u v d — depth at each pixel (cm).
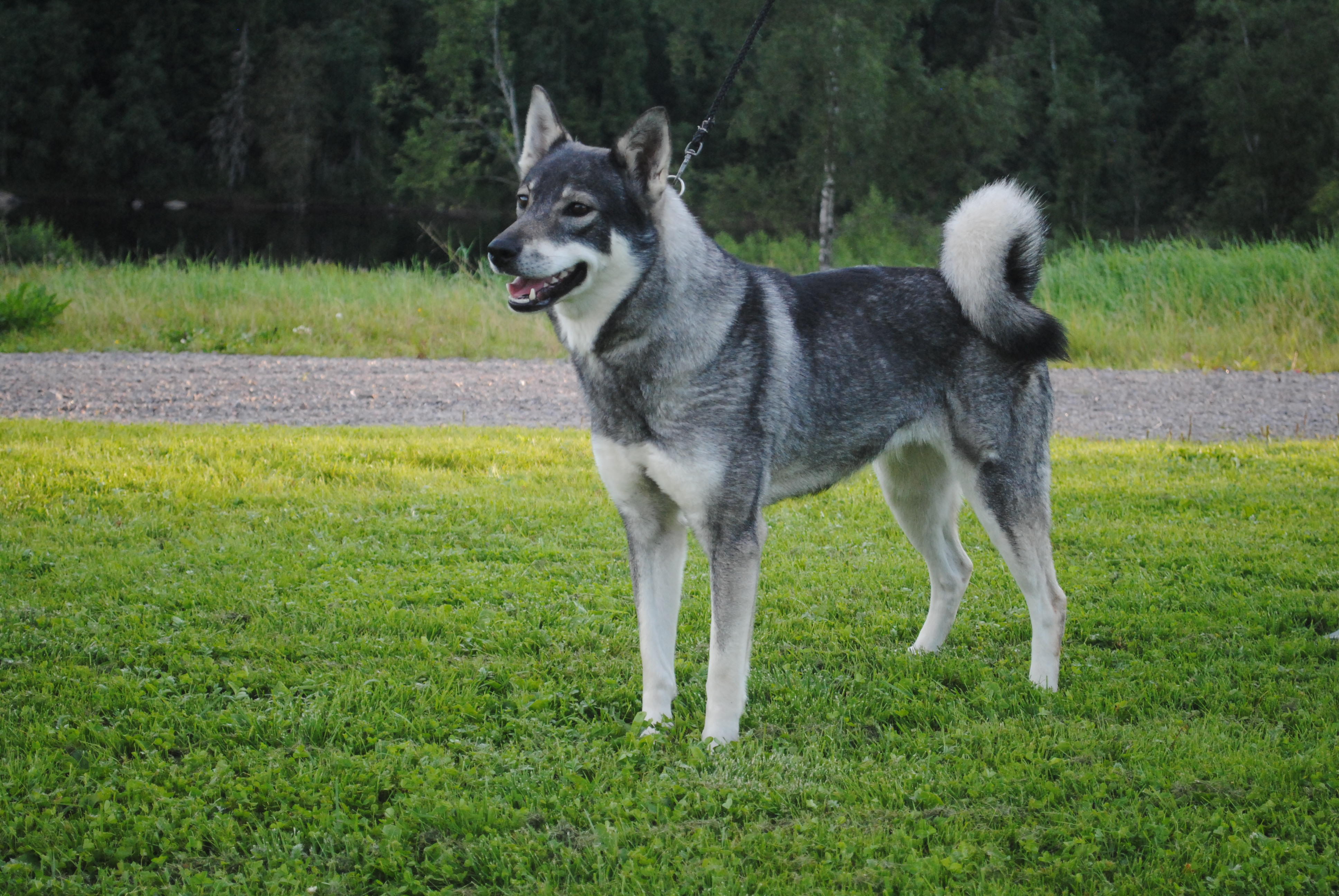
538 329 1427
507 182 3675
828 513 679
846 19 2288
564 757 356
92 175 4769
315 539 595
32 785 331
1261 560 570
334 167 4988
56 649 434
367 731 371
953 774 345
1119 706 394
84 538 575
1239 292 1458
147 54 4875
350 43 4728
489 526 628
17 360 1181
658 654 389
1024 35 3734
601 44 4494
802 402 392
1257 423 992
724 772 346
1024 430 424
